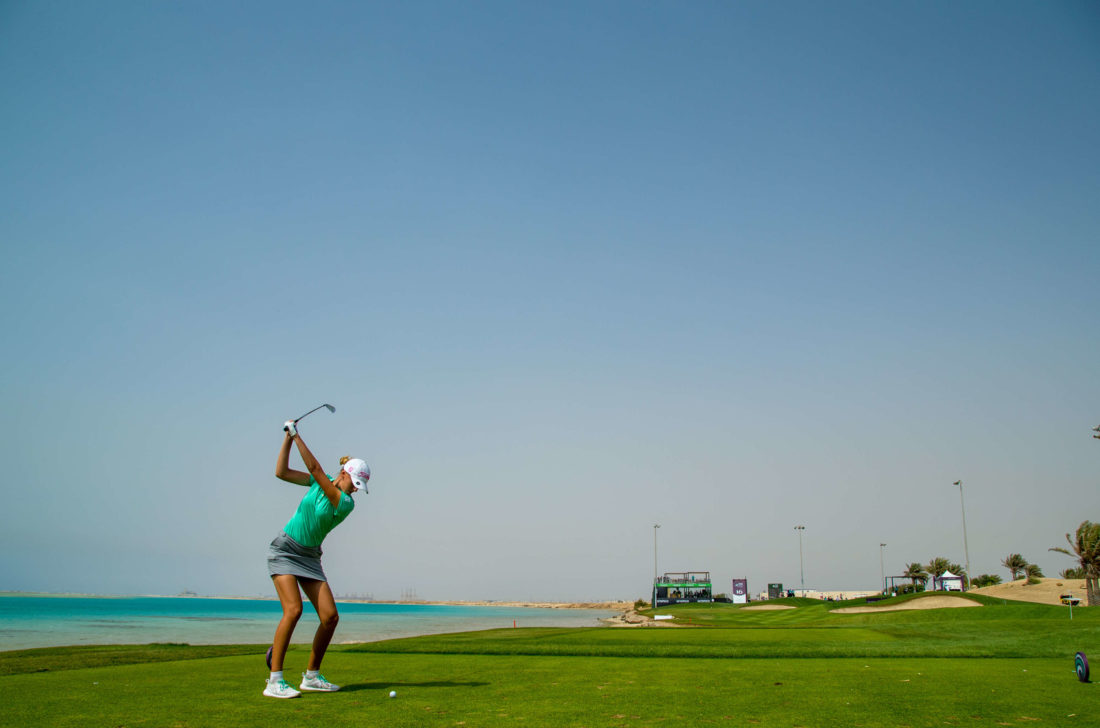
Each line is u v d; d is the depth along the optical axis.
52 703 7.09
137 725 5.86
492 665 12.25
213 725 5.86
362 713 6.53
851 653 16.38
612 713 6.80
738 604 98.44
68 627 55.91
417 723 6.05
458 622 88.56
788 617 58.88
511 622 89.38
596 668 11.77
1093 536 62.94
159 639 38.88
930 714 6.96
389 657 14.38
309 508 7.69
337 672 10.66
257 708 6.77
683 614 72.69
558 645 18.81
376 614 154.12
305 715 6.38
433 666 11.96
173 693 7.88
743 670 11.62
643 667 12.11
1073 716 6.91
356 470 8.12
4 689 8.27
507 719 6.36
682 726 6.15
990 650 17.31
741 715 6.80
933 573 121.06
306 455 7.60
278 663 7.57
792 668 12.14
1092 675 11.23
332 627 7.89
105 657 15.94
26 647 29.55
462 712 6.71
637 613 100.38
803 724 6.34
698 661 13.88
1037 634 27.38
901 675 10.90
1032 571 101.75
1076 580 82.38
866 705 7.53
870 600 72.75
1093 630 26.94
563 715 6.63
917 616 48.12
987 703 7.73
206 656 16.22
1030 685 9.55
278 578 7.66
